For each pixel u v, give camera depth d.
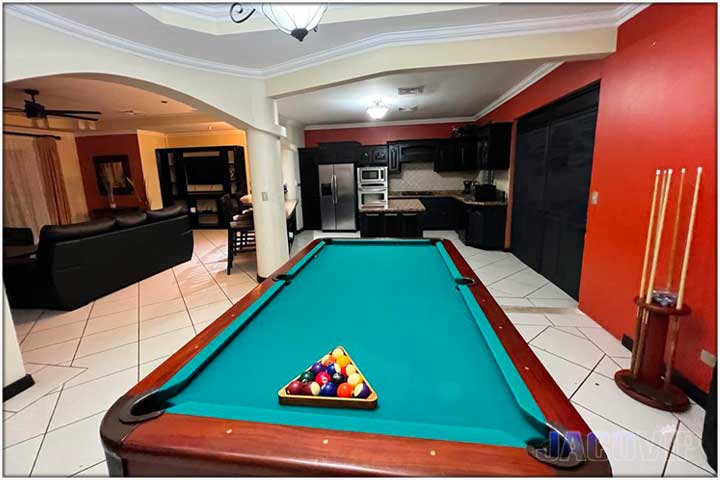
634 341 2.01
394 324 1.43
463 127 6.71
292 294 1.81
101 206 7.83
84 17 2.32
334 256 2.57
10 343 2.06
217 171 8.15
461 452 0.72
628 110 2.40
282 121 6.77
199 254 5.86
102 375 2.29
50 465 1.58
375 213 4.80
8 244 5.14
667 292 1.93
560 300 3.40
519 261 4.85
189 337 2.82
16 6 2.09
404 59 2.90
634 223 2.36
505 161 5.32
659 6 2.08
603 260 2.74
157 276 4.57
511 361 1.07
